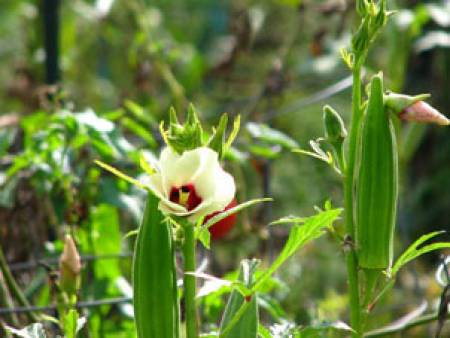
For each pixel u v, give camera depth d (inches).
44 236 65.4
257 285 41.2
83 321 44.5
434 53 95.5
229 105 91.0
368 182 43.4
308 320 68.4
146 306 41.0
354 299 44.4
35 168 61.3
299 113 97.5
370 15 43.2
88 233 62.6
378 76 43.1
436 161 102.9
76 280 43.9
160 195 38.9
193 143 40.0
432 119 42.7
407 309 75.3
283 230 80.2
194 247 40.7
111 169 39.1
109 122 56.7
